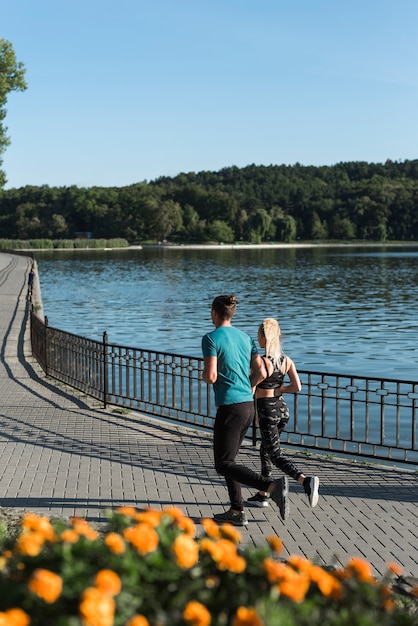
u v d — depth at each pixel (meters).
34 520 3.40
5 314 28.11
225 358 6.40
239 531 6.19
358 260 107.00
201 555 3.54
